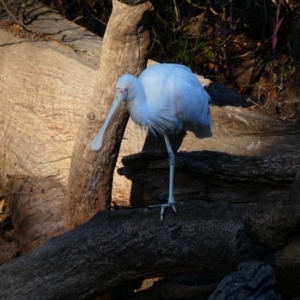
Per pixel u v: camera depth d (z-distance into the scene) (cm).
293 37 1238
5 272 767
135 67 810
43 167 1030
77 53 1060
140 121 770
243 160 802
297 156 780
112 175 869
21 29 1131
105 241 744
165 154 831
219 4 1362
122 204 966
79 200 872
